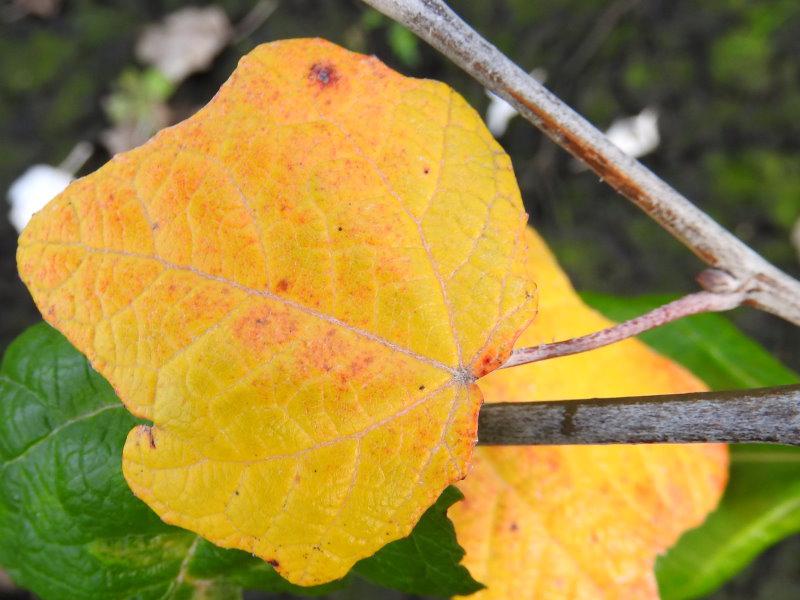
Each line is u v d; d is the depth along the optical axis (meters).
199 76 0.64
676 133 0.62
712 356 0.30
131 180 0.17
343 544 0.17
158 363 0.16
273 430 0.17
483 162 0.17
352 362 0.17
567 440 0.18
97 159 0.63
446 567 0.21
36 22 0.64
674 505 0.24
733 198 0.62
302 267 0.17
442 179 0.17
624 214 0.61
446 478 0.17
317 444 0.17
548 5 0.63
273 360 0.17
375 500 0.17
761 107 0.62
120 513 0.22
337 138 0.17
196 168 0.17
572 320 0.24
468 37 0.18
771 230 0.61
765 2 0.62
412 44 0.62
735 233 0.61
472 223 0.17
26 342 0.23
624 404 0.18
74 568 0.23
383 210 0.17
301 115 0.17
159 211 0.17
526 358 0.17
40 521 0.22
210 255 0.17
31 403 0.22
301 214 0.17
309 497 0.17
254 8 0.64
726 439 0.17
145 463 0.17
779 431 0.17
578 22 0.62
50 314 0.16
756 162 0.62
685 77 0.62
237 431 0.17
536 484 0.23
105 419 0.22
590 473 0.23
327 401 0.17
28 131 0.62
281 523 0.17
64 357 0.22
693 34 0.62
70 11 0.64
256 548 0.17
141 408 0.16
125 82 0.63
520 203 0.17
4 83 0.63
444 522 0.20
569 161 0.62
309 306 0.17
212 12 0.64
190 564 0.23
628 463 0.24
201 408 0.17
